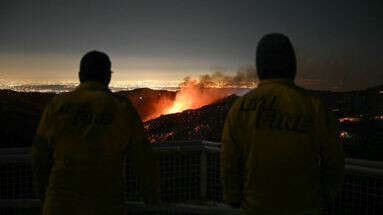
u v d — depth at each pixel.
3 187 4.04
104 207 2.23
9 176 4.05
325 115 1.98
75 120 2.29
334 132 1.98
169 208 2.90
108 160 2.25
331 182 2.03
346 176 3.64
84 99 2.32
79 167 2.23
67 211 2.20
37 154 2.38
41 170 2.40
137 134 2.34
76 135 2.27
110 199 2.25
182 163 4.62
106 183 2.24
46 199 2.26
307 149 1.97
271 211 1.97
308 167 1.97
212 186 4.68
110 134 2.27
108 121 2.29
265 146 2.01
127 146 2.33
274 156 1.98
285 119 2.00
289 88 2.05
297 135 1.97
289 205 1.95
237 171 2.13
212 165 4.66
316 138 1.97
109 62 2.45
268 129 2.02
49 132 2.32
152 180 2.38
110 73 2.47
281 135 1.99
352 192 3.61
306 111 1.98
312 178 1.98
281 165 1.97
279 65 2.08
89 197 2.21
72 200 2.20
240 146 2.12
